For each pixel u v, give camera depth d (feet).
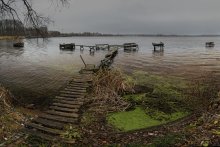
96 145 25.31
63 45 200.64
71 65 92.89
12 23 52.37
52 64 96.07
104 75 48.88
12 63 100.37
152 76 66.85
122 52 165.78
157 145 21.84
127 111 36.88
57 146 24.71
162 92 46.50
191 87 50.90
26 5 51.47
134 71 76.79
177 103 39.32
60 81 61.41
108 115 35.14
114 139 26.89
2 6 50.03
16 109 36.47
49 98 46.21
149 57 127.13
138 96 44.16
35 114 36.24
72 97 41.75
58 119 31.91
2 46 222.07
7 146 24.34
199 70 79.41
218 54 146.61
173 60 111.45
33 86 55.77
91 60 112.78
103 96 41.55
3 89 39.50
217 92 42.04
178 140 22.03
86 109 37.42
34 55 139.54
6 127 28.30
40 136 26.81
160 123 31.68
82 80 52.90
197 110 34.76
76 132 28.02
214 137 20.86
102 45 197.98
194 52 164.25
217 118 26.07
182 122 30.89
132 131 29.09
